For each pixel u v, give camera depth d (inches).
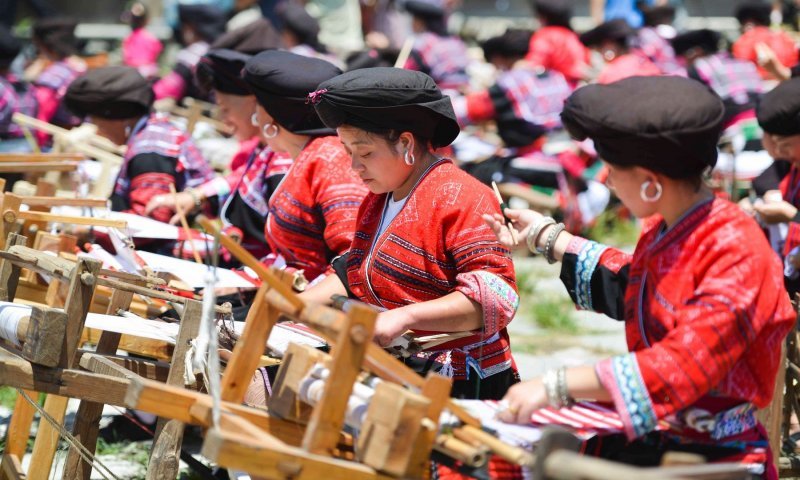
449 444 338.3
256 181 626.8
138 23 1828.2
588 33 1529.3
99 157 827.4
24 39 2028.8
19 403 548.1
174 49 1982.0
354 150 445.4
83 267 423.2
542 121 1240.8
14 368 414.9
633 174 354.3
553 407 351.3
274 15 1952.5
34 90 1115.9
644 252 367.9
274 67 539.8
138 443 679.1
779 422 487.2
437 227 444.1
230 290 616.4
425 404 330.6
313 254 546.0
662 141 342.3
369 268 459.8
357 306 333.1
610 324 974.4
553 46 1391.5
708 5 2477.9
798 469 503.5
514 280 444.5
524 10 2630.4
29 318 428.1
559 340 916.0
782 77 813.9
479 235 439.5
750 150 1074.7
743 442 363.3
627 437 353.4
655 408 339.0
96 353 476.4
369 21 2171.5
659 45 1562.5
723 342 336.5
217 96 647.1
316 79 539.8
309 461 326.6
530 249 425.1
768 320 344.5
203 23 1493.6
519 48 1395.2
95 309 584.4
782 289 352.8
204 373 432.8
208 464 627.2
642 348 366.9
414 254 448.5
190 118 952.9
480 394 460.1
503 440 344.8
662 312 354.9
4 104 1024.2
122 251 576.1
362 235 471.5
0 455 604.1
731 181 1013.8
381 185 450.3
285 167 617.6
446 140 461.7
